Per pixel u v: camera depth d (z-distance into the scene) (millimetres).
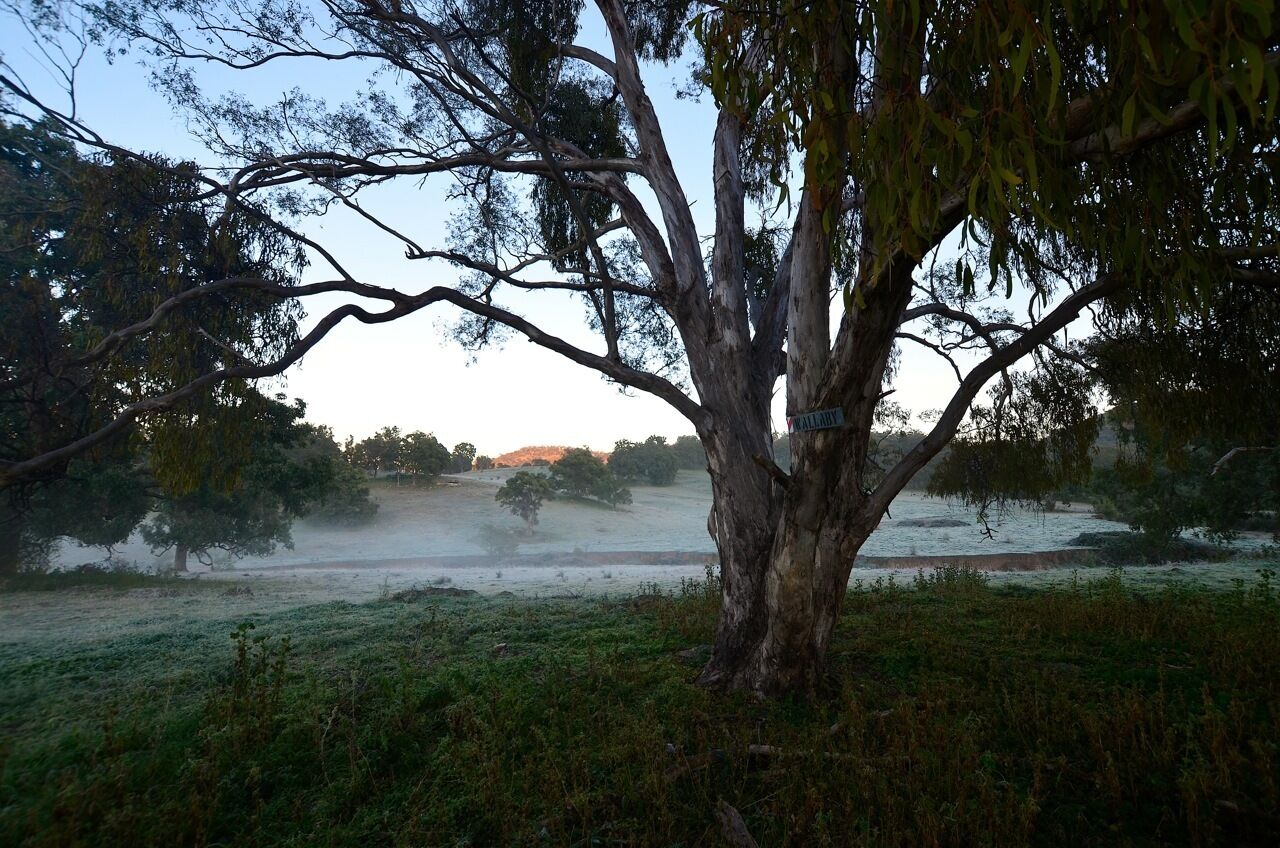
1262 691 5766
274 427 26016
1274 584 14352
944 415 6090
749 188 10664
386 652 8461
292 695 6348
